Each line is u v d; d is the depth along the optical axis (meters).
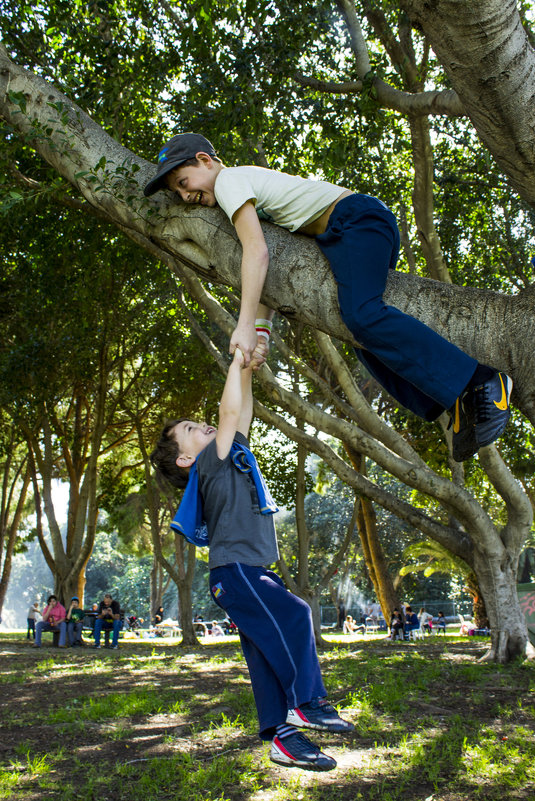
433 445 18.92
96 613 20.42
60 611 18.78
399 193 12.46
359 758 5.11
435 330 2.38
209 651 16.62
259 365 2.79
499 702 7.16
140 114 11.56
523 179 2.42
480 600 23.69
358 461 20.53
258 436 19.62
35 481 23.19
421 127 9.39
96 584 69.50
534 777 4.53
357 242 2.40
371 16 9.07
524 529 11.52
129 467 24.64
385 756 5.12
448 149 12.87
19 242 13.32
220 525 2.40
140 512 31.44
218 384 18.30
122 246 12.20
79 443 23.14
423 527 11.48
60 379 20.20
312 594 17.75
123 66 9.20
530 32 8.91
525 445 17.89
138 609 64.38
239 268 2.68
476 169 12.35
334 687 8.16
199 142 2.76
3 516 26.09
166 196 3.01
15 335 20.06
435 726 6.08
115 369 22.67
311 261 2.50
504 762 4.88
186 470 2.67
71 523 23.16
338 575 45.03
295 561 44.28
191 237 2.86
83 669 11.20
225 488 2.42
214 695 7.98
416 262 14.83
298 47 7.88
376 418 10.66
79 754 5.36
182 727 6.25
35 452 21.84
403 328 2.28
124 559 69.31
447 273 10.81
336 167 9.20
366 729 5.92
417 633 28.66
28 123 3.56
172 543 37.09
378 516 41.94
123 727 6.28
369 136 9.41
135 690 8.44
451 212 13.49
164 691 8.36
